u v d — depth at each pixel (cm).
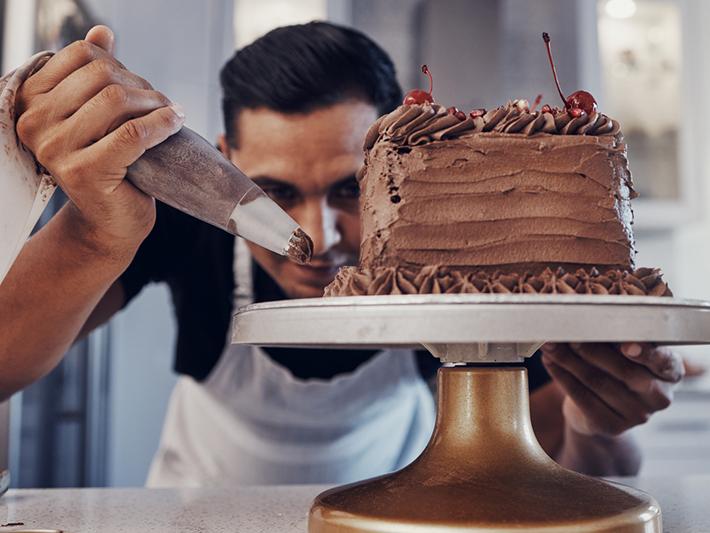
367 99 119
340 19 247
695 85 273
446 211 69
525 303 54
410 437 145
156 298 227
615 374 89
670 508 77
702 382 252
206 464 147
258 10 245
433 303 55
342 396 142
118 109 67
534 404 131
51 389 186
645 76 275
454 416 65
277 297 141
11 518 74
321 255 121
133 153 67
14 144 68
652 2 272
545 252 68
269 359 141
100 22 220
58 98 68
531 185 69
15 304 81
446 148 69
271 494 86
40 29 181
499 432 64
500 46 258
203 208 70
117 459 225
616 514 56
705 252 290
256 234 69
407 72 265
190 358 146
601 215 69
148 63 231
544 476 61
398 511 57
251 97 117
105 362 214
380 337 55
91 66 69
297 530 69
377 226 70
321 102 115
